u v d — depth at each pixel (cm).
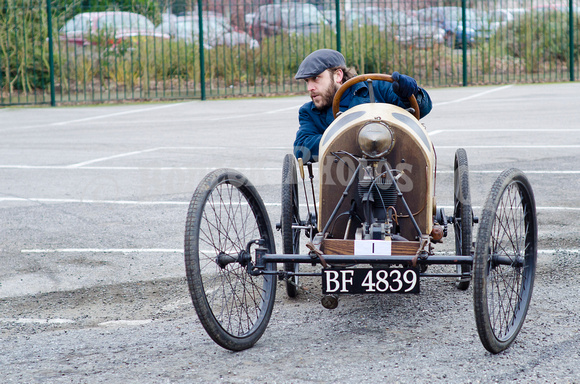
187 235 340
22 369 353
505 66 2172
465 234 431
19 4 1902
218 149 1027
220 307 433
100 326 419
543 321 398
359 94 436
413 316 413
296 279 450
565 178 785
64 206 730
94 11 2197
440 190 749
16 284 499
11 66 1930
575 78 2058
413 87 403
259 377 335
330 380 329
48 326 420
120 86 2012
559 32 2166
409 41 2095
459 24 2242
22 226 655
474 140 1055
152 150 1043
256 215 397
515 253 392
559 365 339
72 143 1144
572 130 1120
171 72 1875
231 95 1859
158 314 438
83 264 542
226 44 2105
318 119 456
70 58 1986
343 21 2072
